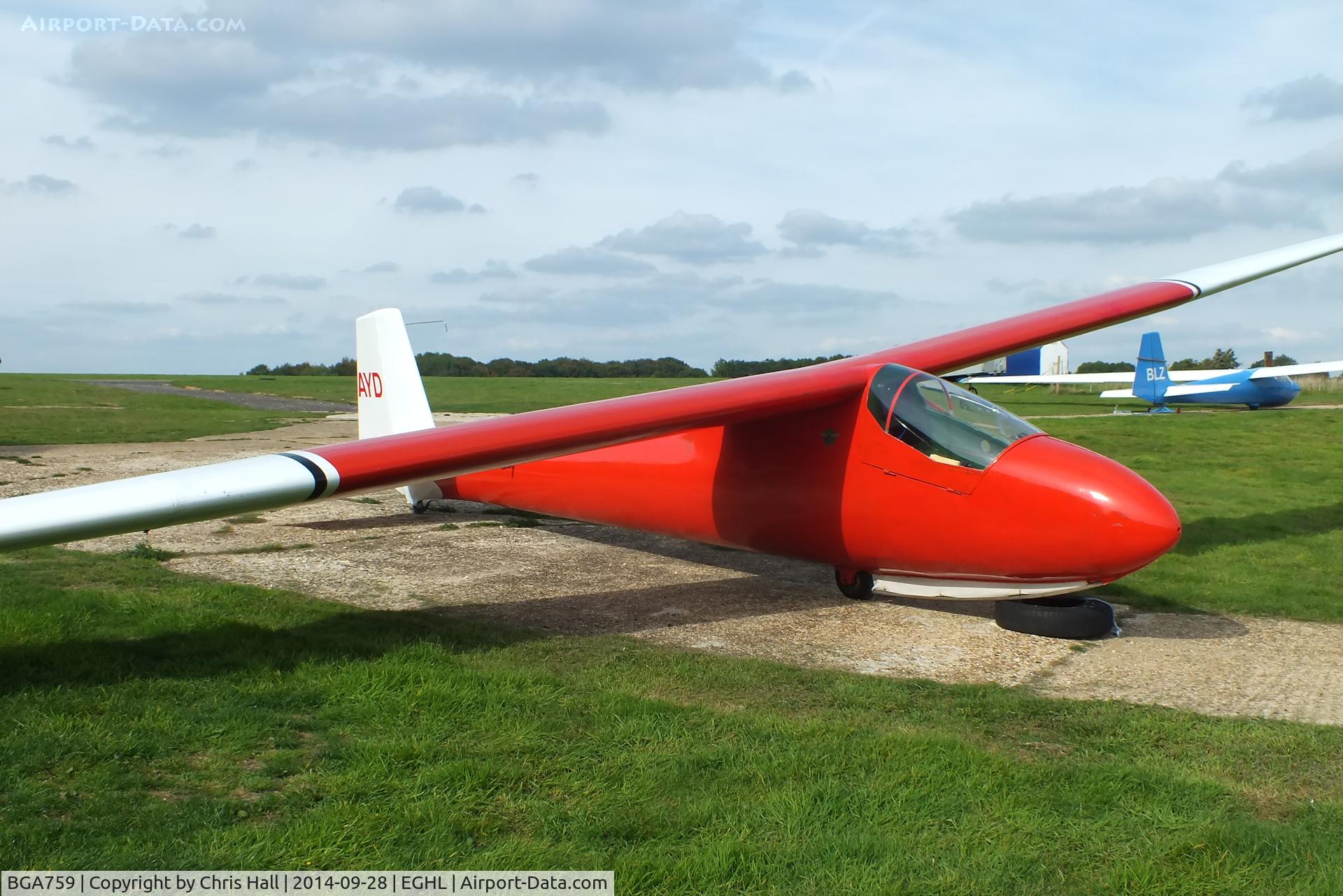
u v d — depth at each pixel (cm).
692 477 930
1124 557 680
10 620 636
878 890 350
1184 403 4288
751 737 498
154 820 386
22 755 441
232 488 570
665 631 757
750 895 346
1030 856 378
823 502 825
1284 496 1462
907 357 977
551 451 687
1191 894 353
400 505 1395
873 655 701
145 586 814
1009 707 568
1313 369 3791
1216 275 1202
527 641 689
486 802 414
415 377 1270
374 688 554
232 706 514
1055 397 5209
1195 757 495
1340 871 367
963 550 750
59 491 551
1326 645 740
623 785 434
